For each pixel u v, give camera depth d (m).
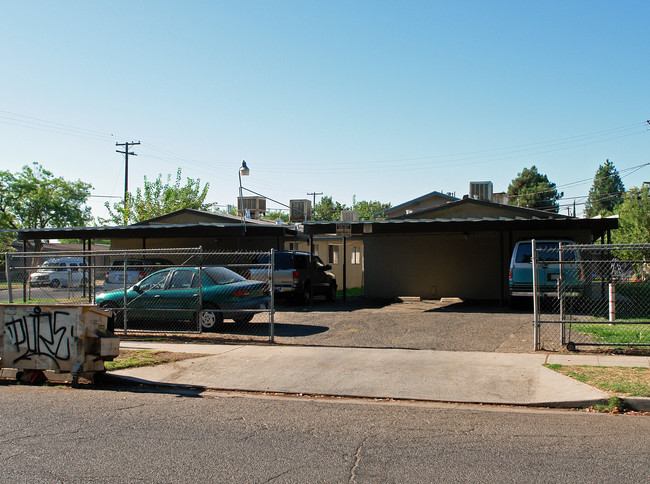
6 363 8.68
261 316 15.41
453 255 20.56
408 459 5.05
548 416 6.62
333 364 9.29
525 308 16.53
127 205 45.78
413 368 8.91
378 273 21.33
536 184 75.88
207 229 19.81
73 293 18.12
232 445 5.44
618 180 79.94
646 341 10.69
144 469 4.77
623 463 4.94
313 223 18.64
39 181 52.19
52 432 5.86
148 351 10.44
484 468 4.82
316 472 4.72
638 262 9.68
